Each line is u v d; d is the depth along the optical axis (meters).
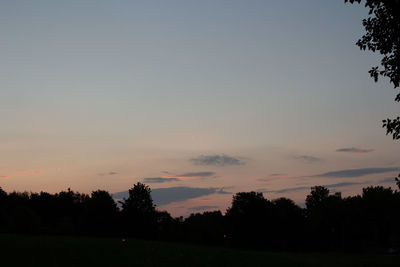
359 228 91.12
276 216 81.19
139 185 78.62
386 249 92.25
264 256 34.16
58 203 108.56
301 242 81.94
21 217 72.12
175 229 98.44
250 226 78.19
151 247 31.61
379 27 17.09
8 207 97.69
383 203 94.56
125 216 75.50
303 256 44.59
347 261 40.16
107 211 83.25
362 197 99.81
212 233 94.69
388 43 17.08
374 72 17.64
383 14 16.94
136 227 74.50
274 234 79.00
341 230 91.25
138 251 28.39
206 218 100.12
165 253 28.80
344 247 89.31
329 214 92.38
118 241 35.12
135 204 76.44
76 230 85.69
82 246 28.59
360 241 90.81
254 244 78.31
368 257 51.03
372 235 93.62
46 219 100.25
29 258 22.58
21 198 110.06
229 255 31.58
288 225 81.62
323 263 34.69
